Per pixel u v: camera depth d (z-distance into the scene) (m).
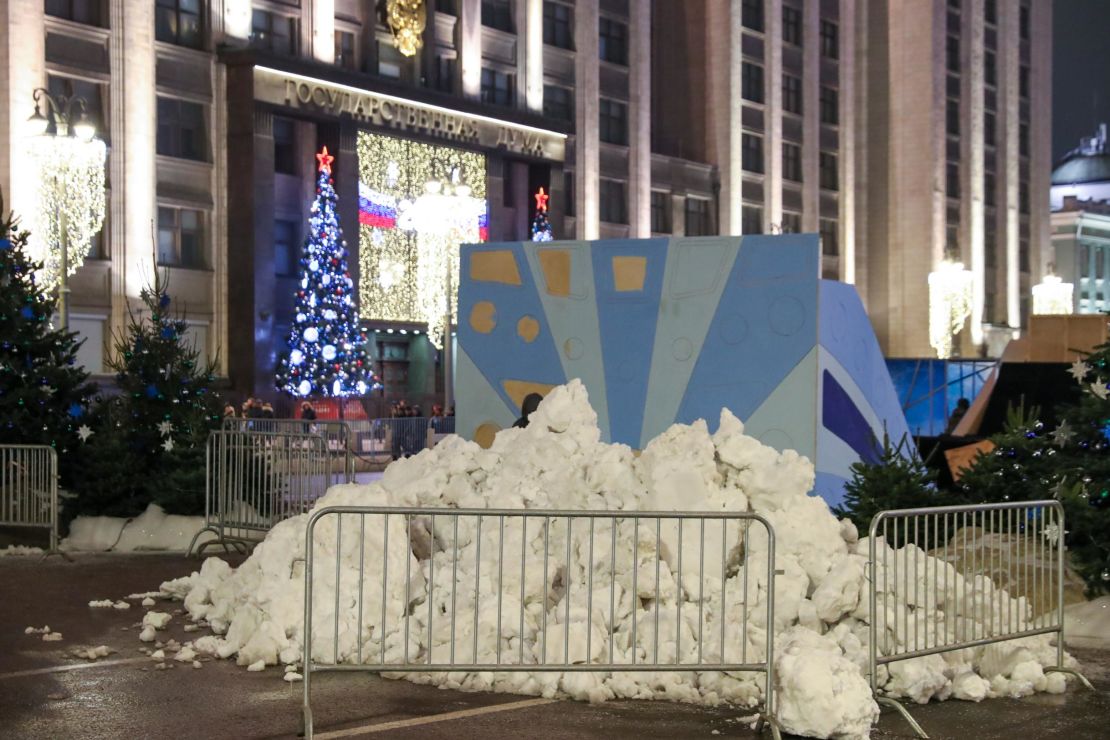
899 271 73.50
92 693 7.79
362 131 43.88
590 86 55.12
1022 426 11.74
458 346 14.74
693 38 62.81
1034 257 85.00
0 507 14.61
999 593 8.30
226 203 40.56
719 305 13.20
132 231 37.78
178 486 15.29
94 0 37.47
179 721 7.14
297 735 6.87
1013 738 7.07
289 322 42.12
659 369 13.45
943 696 7.91
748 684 7.64
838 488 12.62
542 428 10.13
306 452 13.98
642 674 7.82
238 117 40.34
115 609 10.68
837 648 7.36
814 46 67.69
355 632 8.37
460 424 14.70
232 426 16.38
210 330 40.34
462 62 48.84
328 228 40.62
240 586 9.57
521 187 51.66
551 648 7.82
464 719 7.18
